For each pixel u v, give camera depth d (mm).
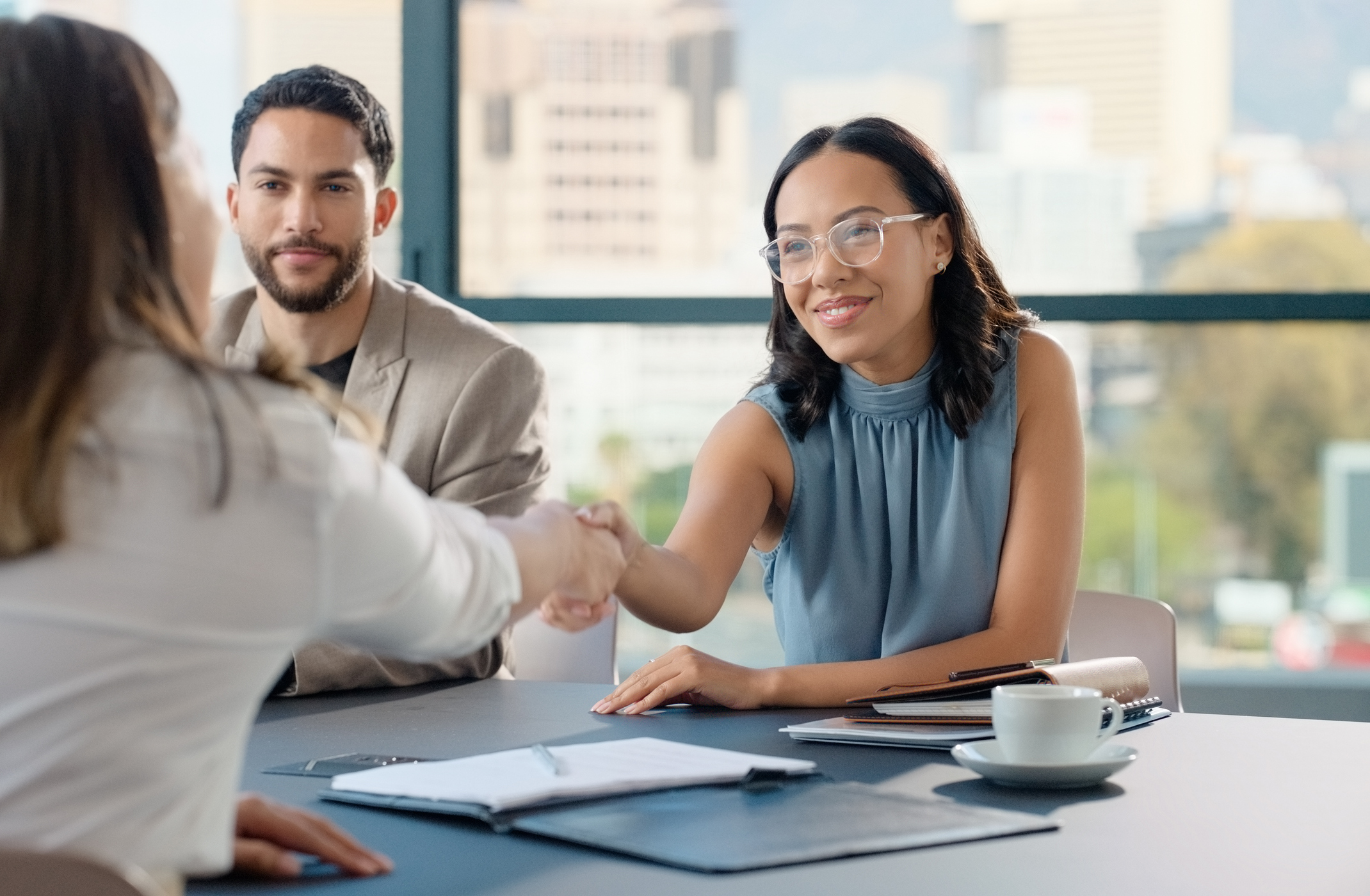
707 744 1381
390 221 2441
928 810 1044
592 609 1188
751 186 3422
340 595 757
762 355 3238
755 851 930
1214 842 983
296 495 717
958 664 1727
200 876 895
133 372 708
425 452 2268
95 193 714
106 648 681
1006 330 2010
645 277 3420
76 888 630
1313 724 1454
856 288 1856
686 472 3424
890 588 1945
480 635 889
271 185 2229
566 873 904
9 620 676
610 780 1096
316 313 2295
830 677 1644
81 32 750
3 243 696
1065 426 1937
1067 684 1410
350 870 911
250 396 726
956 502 1913
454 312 2398
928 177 1889
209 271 820
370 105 2311
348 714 1594
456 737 1439
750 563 3416
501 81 3408
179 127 779
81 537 683
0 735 677
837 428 1985
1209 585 3395
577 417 3426
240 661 716
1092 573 3396
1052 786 1154
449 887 876
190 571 689
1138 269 3361
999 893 861
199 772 725
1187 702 3291
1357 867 920
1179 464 3375
